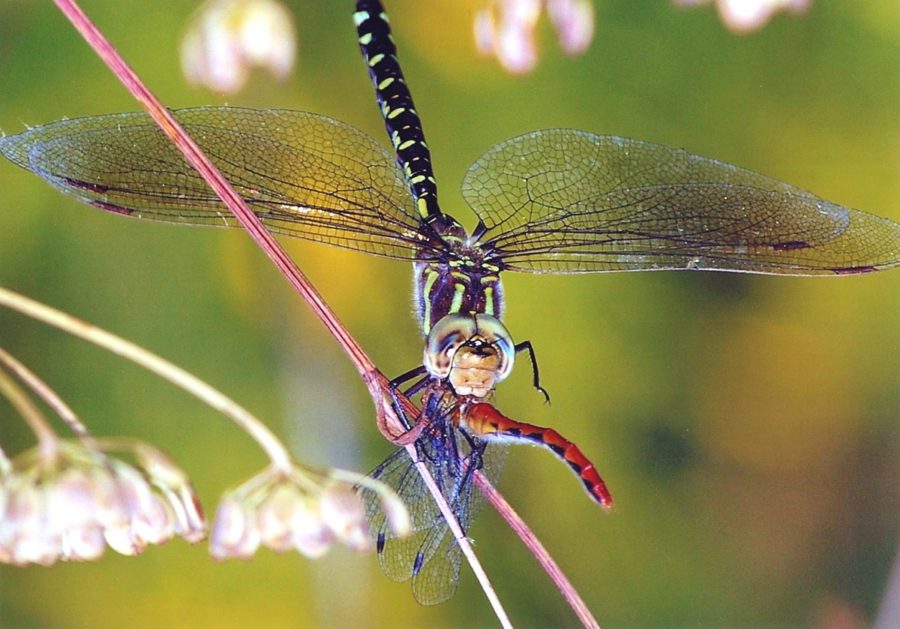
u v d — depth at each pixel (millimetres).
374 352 915
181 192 845
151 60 911
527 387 919
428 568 844
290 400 912
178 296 913
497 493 842
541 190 870
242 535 830
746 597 927
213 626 912
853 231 863
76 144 844
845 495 933
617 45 925
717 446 929
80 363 911
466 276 853
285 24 884
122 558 912
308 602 913
